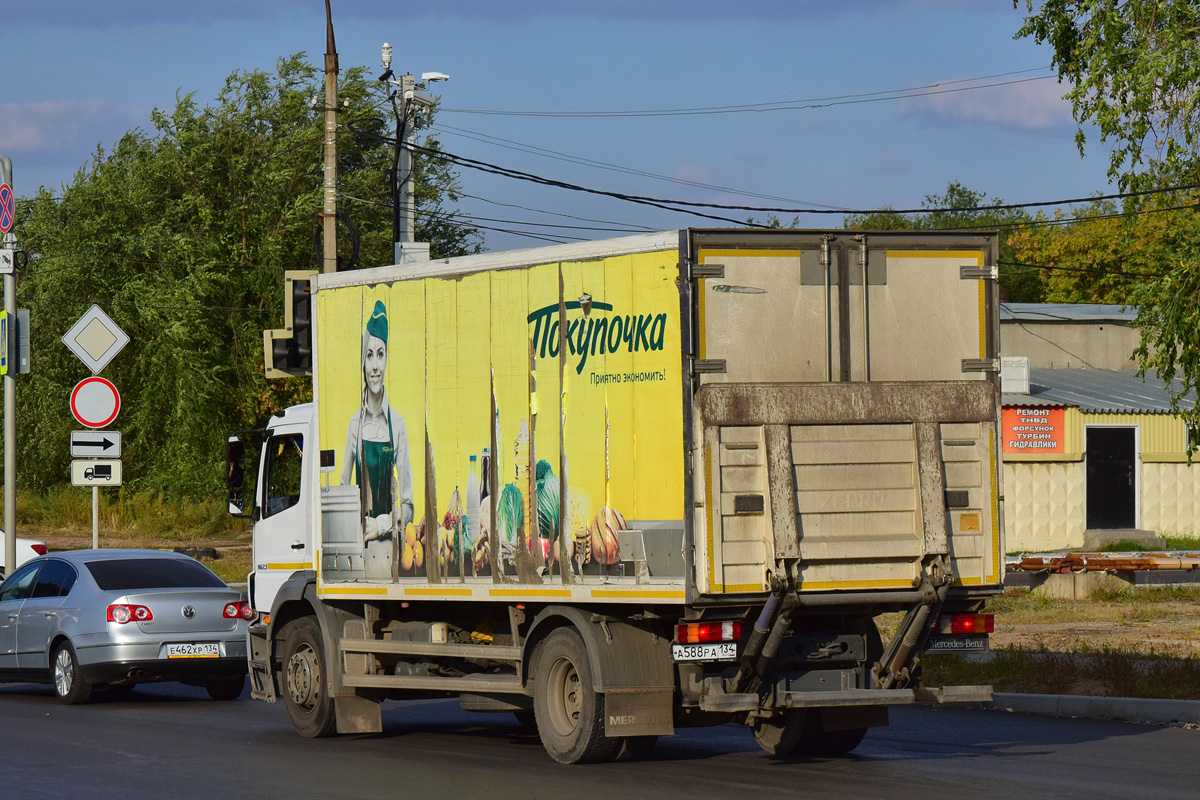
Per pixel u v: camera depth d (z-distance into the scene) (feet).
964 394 54.39
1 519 258.37
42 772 55.98
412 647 62.80
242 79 270.26
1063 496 199.93
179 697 87.40
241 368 254.27
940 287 54.80
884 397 53.11
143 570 85.30
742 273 52.06
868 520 52.49
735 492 50.90
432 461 61.05
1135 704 70.44
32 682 88.53
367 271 64.85
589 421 54.24
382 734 68.33
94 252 259.19
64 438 262.06
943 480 53.72
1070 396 204.85
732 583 50.57
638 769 55.36
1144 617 113.70
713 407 50.85
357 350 65.36
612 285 53.83
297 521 71.36
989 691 54.75
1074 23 83.46
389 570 63.05
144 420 257.96
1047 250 344.90
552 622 57.41
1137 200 86.12
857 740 59.21
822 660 54.08
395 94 156.46
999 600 131.03
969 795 49.03
